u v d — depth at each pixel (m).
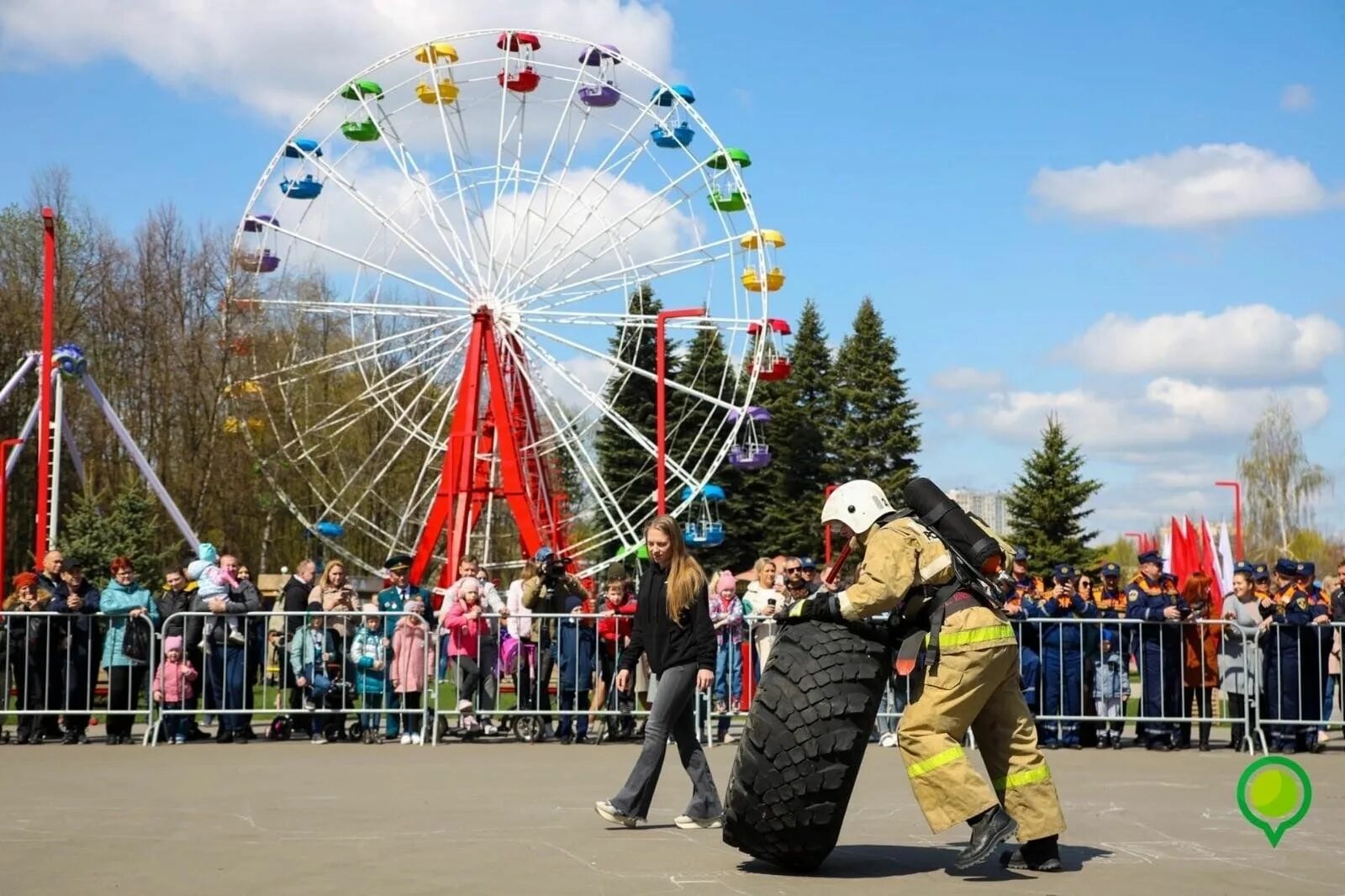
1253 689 13.58
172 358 39.47
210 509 38.53
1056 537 54.31
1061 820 6.66
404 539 32.88
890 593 6.41
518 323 30.09
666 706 7.98
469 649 14.45
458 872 6.64
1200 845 7.61
